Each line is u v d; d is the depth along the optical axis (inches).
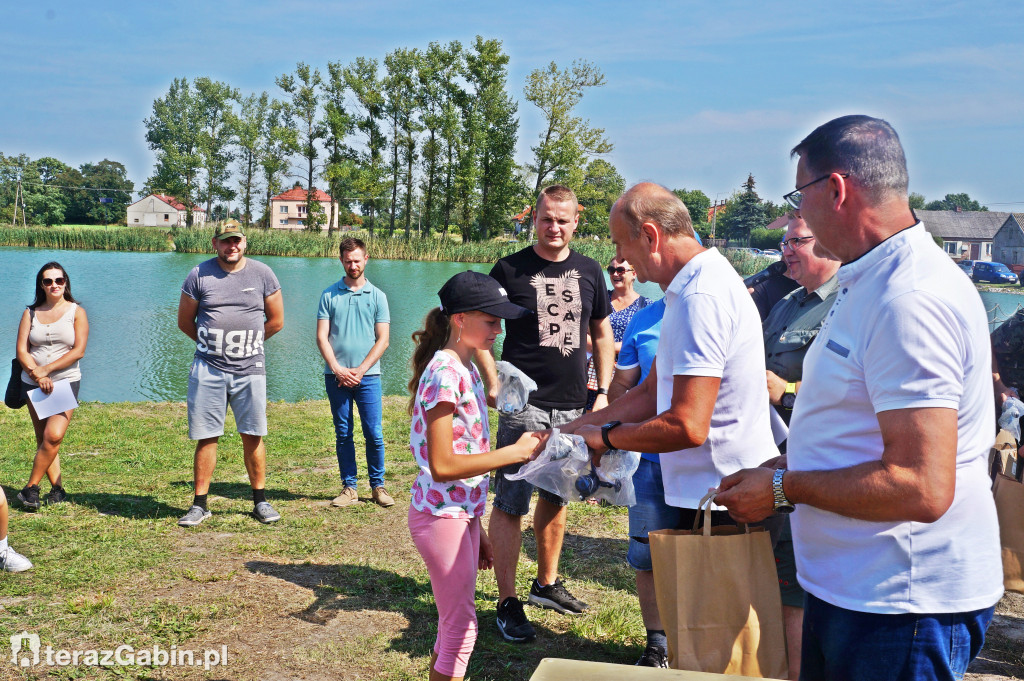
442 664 115.2
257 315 215.2
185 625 151.4
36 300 222.2
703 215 4544.8
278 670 136.1
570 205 163.2
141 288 1071.0
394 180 2812.5
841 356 72.8
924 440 64.7
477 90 2726.4
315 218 2920.8
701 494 112.7
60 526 207.5
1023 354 167.5
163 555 188.1
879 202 72.1
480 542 124.5
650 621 137.6
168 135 3110.2
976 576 69.7
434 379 110.3
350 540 203.8
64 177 4712.1
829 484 71.2
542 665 67.3
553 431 113.7
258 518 218.7
